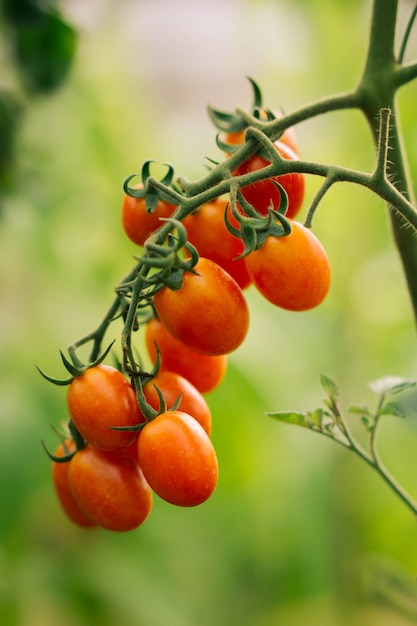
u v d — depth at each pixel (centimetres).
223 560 110
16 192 92
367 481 111
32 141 98
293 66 112
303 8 107
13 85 91
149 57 149
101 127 108
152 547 104
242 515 109
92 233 108
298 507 107
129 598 98
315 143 110
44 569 98
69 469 53
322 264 51
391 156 55
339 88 110
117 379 51
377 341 112
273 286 51
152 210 52
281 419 56
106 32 111
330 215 109
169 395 52
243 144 52
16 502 88
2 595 91
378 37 54
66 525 104
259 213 51
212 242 52
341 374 112
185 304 50
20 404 91
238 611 112
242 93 158
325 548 108
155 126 123
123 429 50
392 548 113
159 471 49
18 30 85
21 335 101
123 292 50
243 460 102
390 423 111
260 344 101
